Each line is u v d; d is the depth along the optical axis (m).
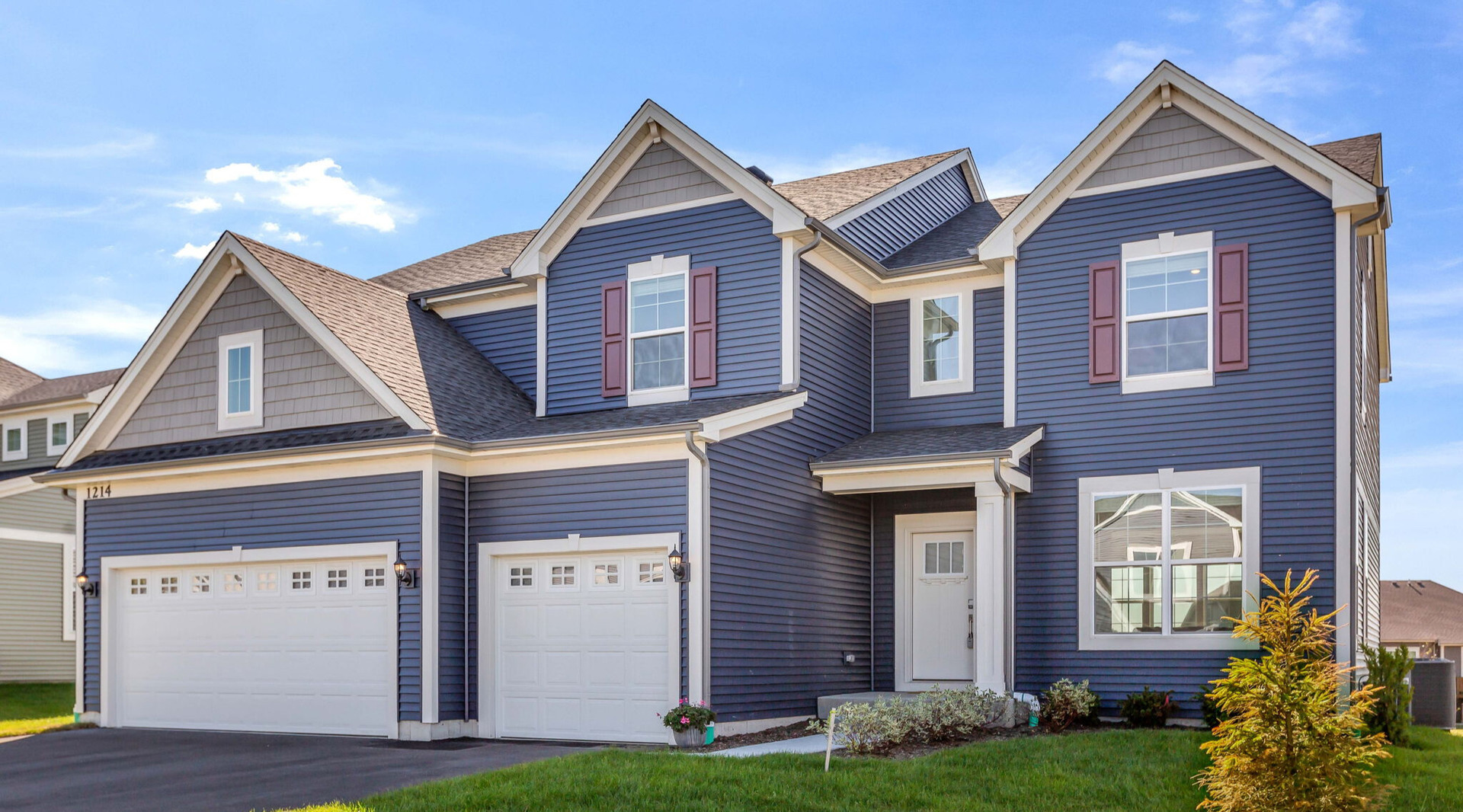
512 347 18.75
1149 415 15.55
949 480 15.39
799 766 11.23
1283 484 14.67
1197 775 10.32
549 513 14.91
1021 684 15.89
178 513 16.89
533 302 18.61
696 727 13.33
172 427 17.61
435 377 16.80
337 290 17.69
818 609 16.23
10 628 27.03
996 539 15.04
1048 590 15.91
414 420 15.14
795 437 15.91
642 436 14.14
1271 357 14.91
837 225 17.38
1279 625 9.61
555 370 17.56
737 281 16.33
